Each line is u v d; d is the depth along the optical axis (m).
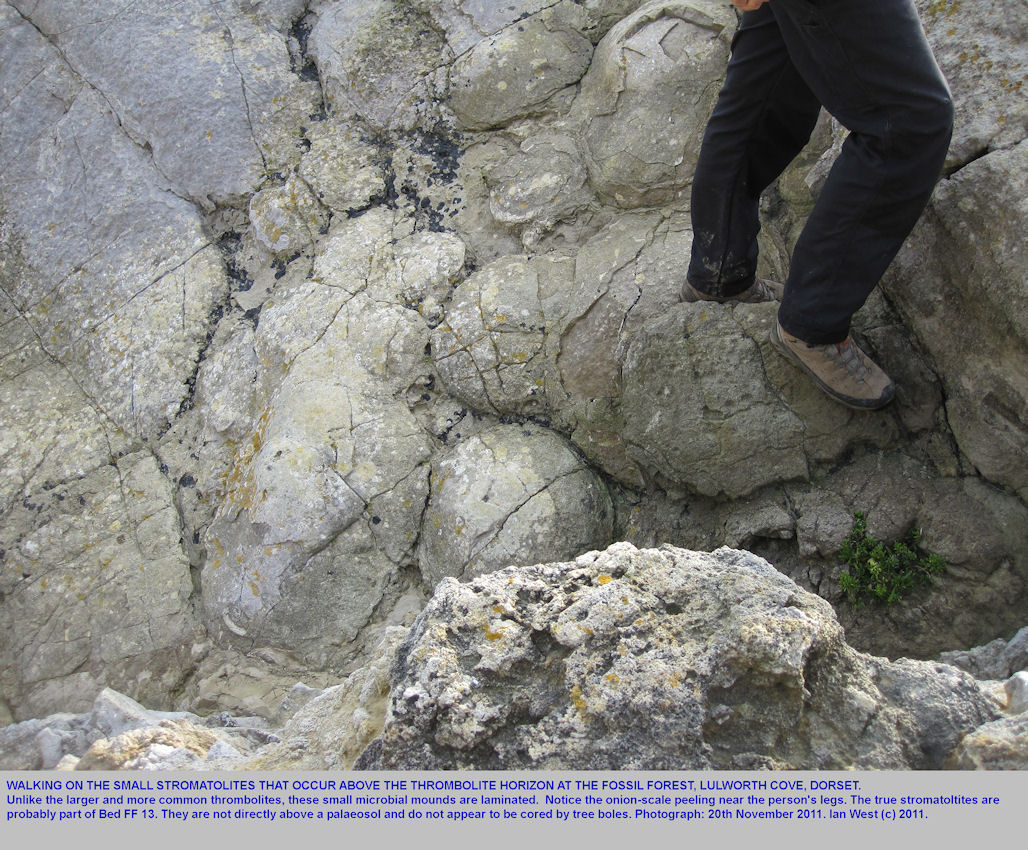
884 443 2.77
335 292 3.54
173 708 3.06
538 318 3.27
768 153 2.79
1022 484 2.58
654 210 3.40
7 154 4.20
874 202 2.36
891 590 2.62
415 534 3.16
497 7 3.84
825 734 1.72
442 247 3.54
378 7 4.05
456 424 3.32
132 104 4.09
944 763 1.72
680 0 3.55
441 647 1.81
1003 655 2.32
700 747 1.67
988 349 2.61
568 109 3.67
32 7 4.25
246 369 3.56
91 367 3.82
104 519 3.45
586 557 2.01
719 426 2.85
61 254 4.04
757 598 1.84
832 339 2.58
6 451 3.64
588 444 3.17
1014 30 2.64
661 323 2.96
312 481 3.14
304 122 4.02
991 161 2.54
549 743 1.70
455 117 3.79
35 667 3.20
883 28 2.18
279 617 3.07
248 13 4.19
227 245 3.95
